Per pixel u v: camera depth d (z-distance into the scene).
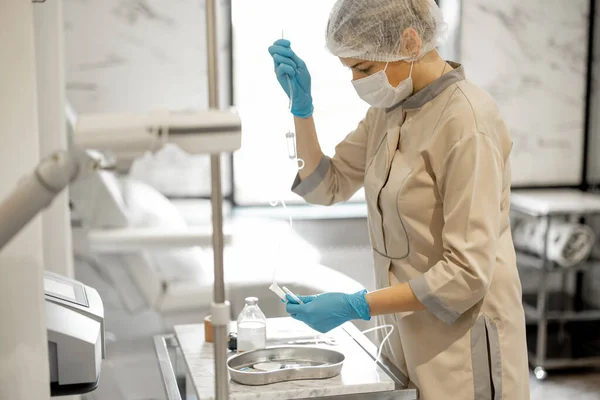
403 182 1.63
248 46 3.51
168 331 1.77
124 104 3.28
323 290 2.62
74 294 1.43
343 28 1.66
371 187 1.75
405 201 1.63
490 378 1.63
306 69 1.89
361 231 3.62
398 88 1.66
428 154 1.59
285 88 1.89
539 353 3.60
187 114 0.86
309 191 1.99
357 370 1.59
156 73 3.32
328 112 3.84
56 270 1.60
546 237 3.55
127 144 0.84
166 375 1.55
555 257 3.57
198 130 0.85
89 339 1.30
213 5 0.90
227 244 1.54
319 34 3.73
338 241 3.59
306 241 3.53
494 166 1.54
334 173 2.00
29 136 1.05
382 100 1.70
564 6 3.88
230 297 2.14
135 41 3.27
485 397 1.62
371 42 1.63
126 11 3.23
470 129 1.54
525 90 3.92
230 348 1.75
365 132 1.95
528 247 3.70
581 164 4.03
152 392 1.73
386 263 1.75
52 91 1.60
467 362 1.62
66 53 3.16
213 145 0.86
